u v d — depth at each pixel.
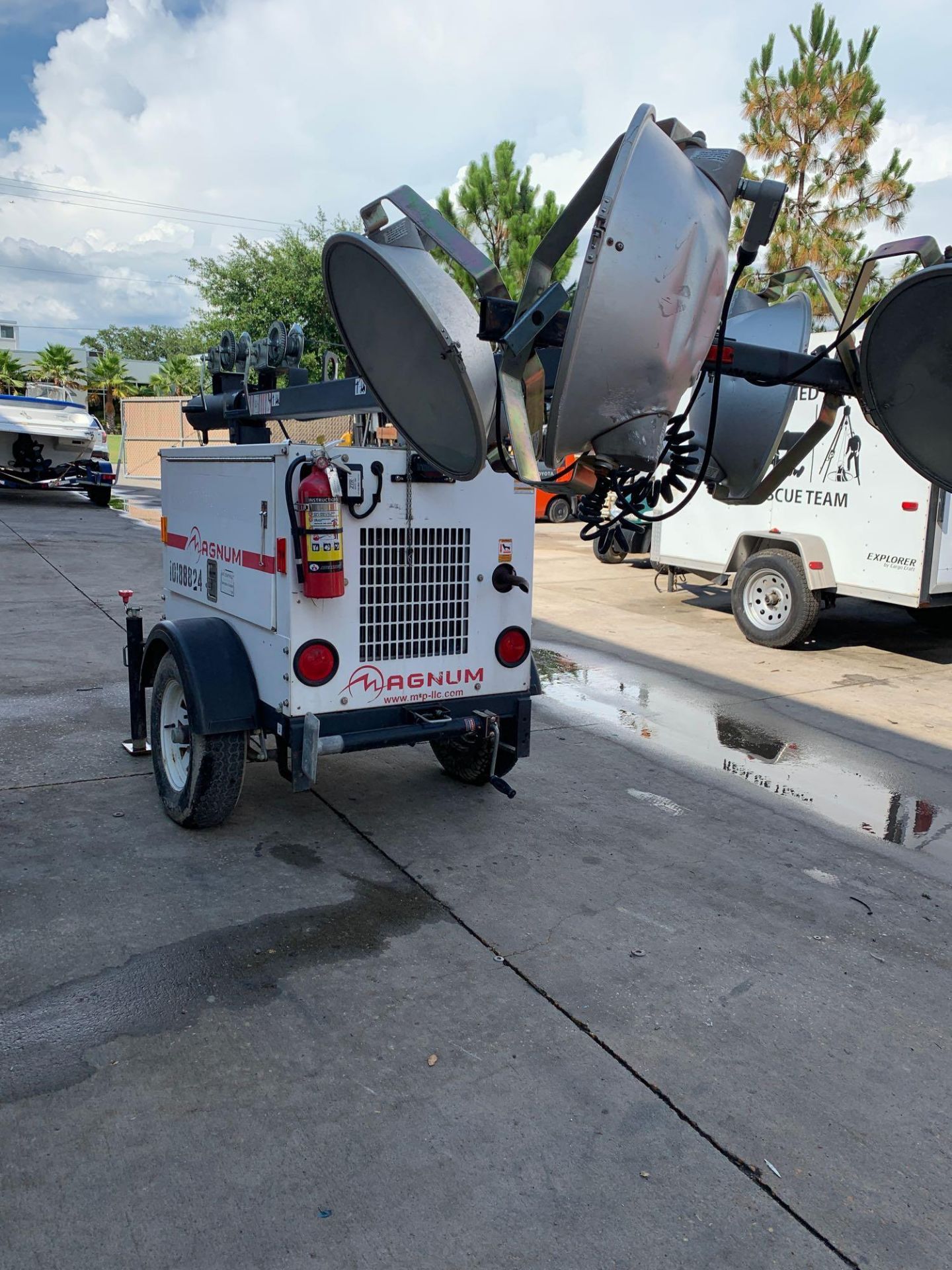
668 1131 2.61
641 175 2.38
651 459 2.69
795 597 8.61
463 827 4.61
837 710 7.03
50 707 6.16
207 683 4.05
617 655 8.45
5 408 16.45
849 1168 2.51
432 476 4.05
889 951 3.66
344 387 4.20
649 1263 2.18
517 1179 2.41
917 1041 3.08
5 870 3.91
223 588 4.36
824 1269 2.19
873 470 8.32
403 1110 2.64
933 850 4.66
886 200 16.95
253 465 3.97
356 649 4.02
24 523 14.91
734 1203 2.37
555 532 17.64
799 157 17.16
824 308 10.59
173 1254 2.14
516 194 19.92
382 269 2.78
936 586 8.24
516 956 3.46
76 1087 2.66
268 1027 2.97
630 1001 3.22
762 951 3.60
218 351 5.40
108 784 4.92
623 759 5.77
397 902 3.82
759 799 5.22
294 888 3.88
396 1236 2.22
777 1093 2.79
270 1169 2.40
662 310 2.44
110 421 61.25
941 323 2.78
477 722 4.32
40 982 3.14
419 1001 3.15
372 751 5.70
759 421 3.47
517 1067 2.85
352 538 3.95
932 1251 2.26
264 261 30.64
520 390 2.64
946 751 6.18
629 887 4.07
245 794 4.91
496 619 4.40
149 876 3.93
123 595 5.24
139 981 3.17
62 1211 2.24
